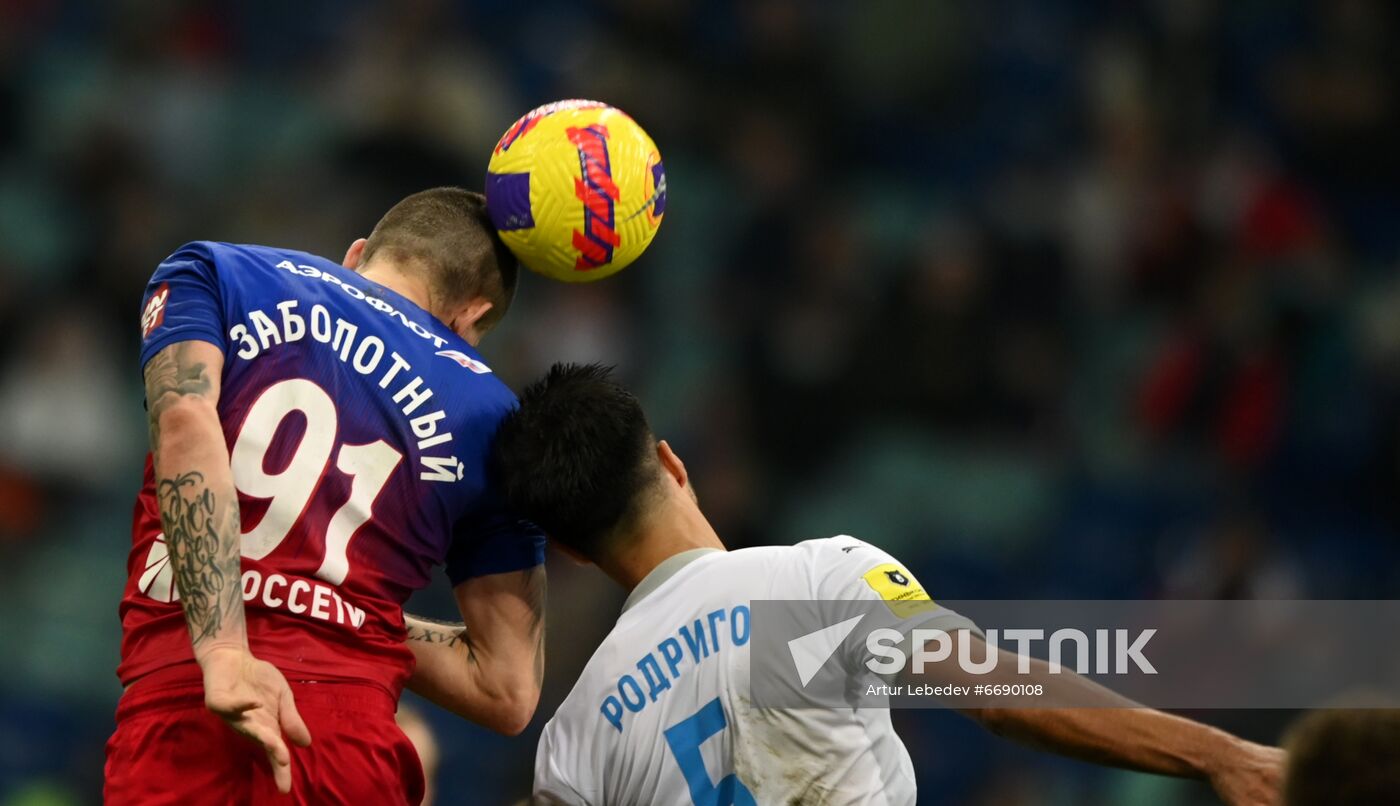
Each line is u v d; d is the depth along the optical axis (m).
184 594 9.73
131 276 39.34
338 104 43.44
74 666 35.09
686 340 43.09
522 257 11.95
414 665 11.17
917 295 42.62
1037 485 42.12
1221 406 44.22
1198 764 9.24
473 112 42.62
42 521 36.75
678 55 47.59
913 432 42.09
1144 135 49.50
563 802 10.73
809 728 10.12
